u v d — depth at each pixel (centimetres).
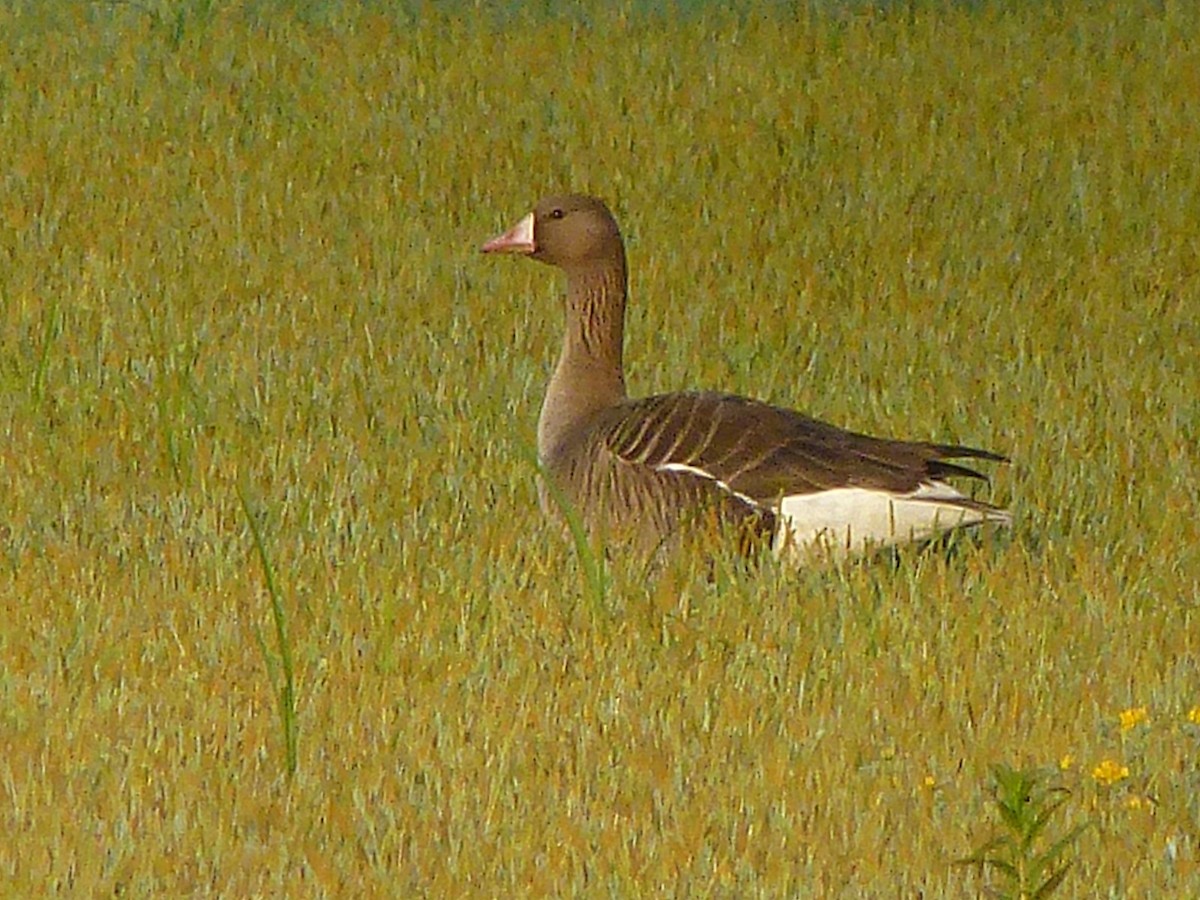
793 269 1920
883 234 2023
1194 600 1252
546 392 1443
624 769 1020
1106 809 983
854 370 1673
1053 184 2205
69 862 920
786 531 1255
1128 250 2009
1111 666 1141
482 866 929
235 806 980
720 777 1019
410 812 974
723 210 2081
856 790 1001
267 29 2741
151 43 2641
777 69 2566
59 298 1812
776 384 1642
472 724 1066
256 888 912
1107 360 1681
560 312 1831
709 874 927
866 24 2823
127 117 2359
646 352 1714
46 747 1030
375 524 1343
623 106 2444
